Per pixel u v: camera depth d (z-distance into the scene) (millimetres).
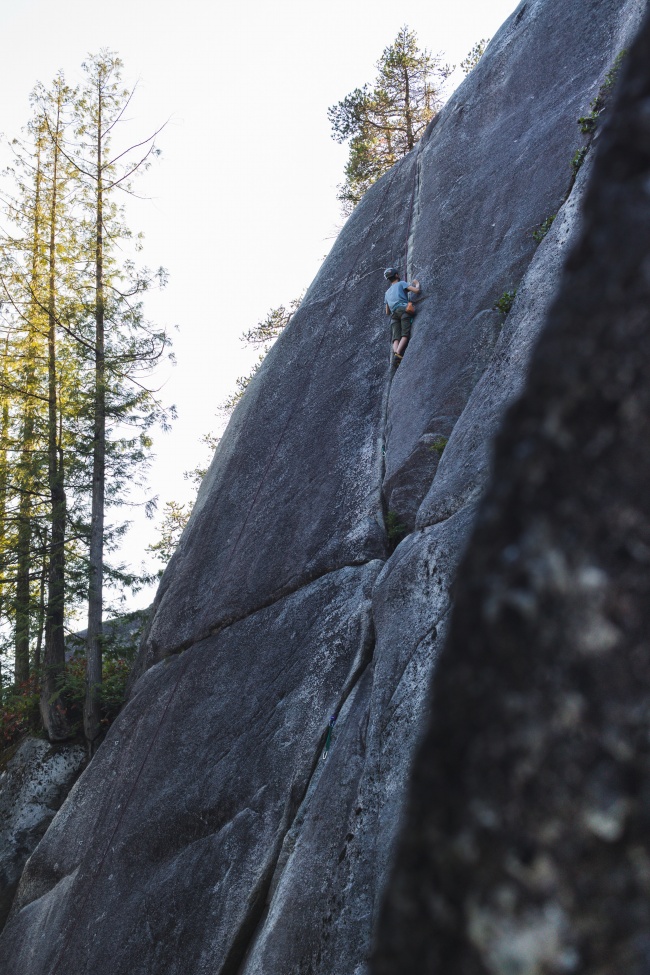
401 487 10148
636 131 886
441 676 857
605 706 760
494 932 734
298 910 7258
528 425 854
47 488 18562
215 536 13656
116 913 10383
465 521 7188
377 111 27516
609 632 771
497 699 788
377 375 12219
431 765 822
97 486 17641
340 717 8672
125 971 9570
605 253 855
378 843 6496
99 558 17141
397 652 7332
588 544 788
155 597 15055
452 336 10586
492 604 819
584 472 802
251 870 8672
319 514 11266
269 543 11930
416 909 787
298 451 12750
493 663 804
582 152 9094
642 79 908
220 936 8539
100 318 18484
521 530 822
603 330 823
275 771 9234
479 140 12680
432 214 12836
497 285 10242
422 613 7289
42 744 15945
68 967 10609
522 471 839
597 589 777
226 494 14070
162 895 9742
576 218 7805
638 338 810
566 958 717
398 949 786
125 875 10742
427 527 7938
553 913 726
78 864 11953
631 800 741
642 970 707
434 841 789
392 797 6602
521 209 10570
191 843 9961
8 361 19766
